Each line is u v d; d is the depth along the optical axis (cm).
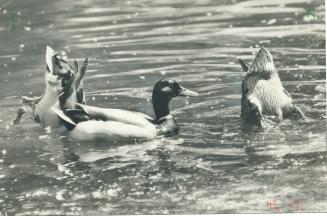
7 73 1572
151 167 1070
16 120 1270
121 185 1017
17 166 1095
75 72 1238
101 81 1475
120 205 962
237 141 1153
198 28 1873
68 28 1964
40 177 1055
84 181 1035
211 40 1739
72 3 2297
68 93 1226
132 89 1417
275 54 1577
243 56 1580
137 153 1127
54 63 1237
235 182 1012
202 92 1380
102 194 995
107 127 1180
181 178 1030
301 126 1197
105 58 1634
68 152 1143
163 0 2303
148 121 1212
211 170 1050
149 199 973
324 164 1055
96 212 948
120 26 1956
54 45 1777
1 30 1972
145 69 1535
